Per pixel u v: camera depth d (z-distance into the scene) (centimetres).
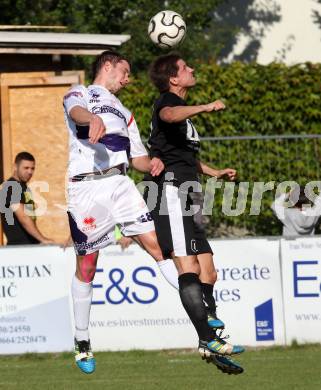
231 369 2612
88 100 2575
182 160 2770
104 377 3478
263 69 5675
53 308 4109
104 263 4103
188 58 7481
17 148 5125
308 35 8400
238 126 5653
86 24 7556
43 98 5131
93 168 2573
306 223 4391
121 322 4112
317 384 3198
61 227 4969
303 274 4106
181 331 4100
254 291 4112
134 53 7412
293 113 5659
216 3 7538
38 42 5219
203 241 2892
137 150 2666
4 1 7519
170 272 2723
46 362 3944
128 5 7519
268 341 4109
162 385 3262
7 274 4106
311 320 4103
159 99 2795
